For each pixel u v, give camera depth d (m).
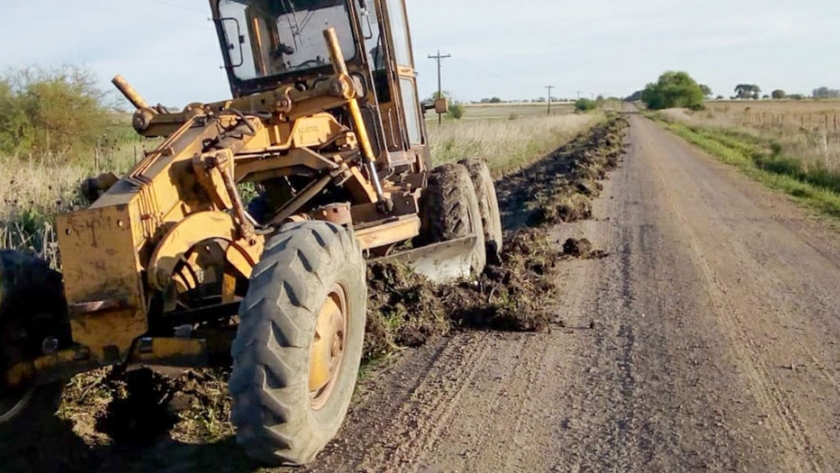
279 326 3.77
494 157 26.03
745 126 54.09
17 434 4.61
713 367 5.88
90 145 24.02
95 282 4.10
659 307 7.58
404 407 5.16
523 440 4.65
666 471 4.26
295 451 3.92
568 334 6.76
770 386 5.50
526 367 5.93
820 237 11.76
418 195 8.00
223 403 5.06
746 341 6.52
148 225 4.25
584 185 17.42
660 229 12.35
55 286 4.86
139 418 5.03
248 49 7.40
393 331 6.55
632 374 5.75
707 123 65.62
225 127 5.13
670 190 18.20
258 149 5.41
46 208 9.63
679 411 5.06
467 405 5.18
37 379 4.37
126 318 4.11
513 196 17.33
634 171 23.84
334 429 4.34
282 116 5.75
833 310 7.50
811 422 4.89
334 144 6.62
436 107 9.45
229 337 4.24
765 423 4.88
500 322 6.91
